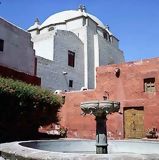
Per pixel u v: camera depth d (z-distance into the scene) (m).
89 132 21.61
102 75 21.89
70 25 36.94
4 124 13.41
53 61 29.42
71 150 7.94
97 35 35.75
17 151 4.44
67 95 23.55
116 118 20.53
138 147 7.55
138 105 19.67
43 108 14.87
